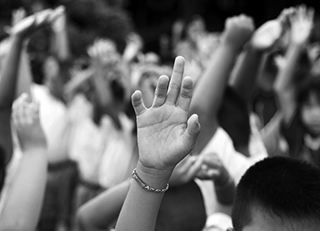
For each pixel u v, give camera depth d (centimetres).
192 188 261
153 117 197
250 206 192
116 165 564
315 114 427
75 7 970
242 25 304
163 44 1024
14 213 251
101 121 590
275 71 477
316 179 191
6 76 337
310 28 459
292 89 439
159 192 197
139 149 196
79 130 600
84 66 805
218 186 261
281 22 354
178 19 1512
